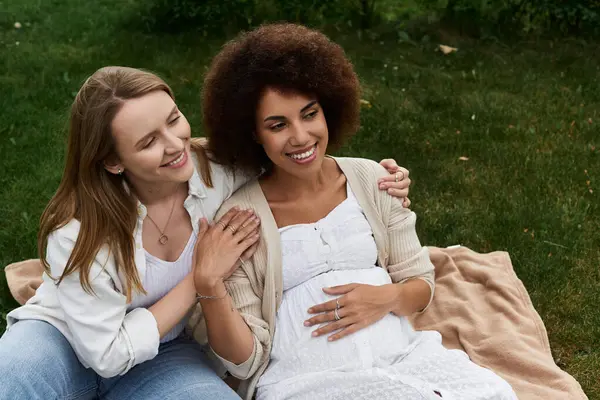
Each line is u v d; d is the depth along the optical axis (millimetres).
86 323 2109
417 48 6250
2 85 5484
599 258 3656
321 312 2365
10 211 4035
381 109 5188
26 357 2143
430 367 2229
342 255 2449
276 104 2232
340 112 2447
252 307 2389
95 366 2117
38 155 4586
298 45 2242
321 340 2340
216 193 2432
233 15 6629
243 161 2463
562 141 4742
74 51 6215
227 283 2371
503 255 3537
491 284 3305
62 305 2145
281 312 2420
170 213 2309
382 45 6332
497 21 6535
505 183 4312
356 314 2342
